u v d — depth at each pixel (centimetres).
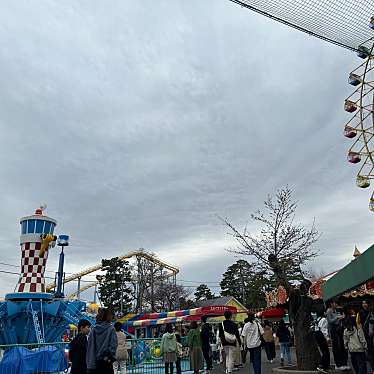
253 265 2125
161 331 3011
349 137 2130
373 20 975
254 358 1069
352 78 2080
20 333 1820
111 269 5381
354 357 948
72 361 727
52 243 1962
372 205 1911
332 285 1176
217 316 2706
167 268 5744
